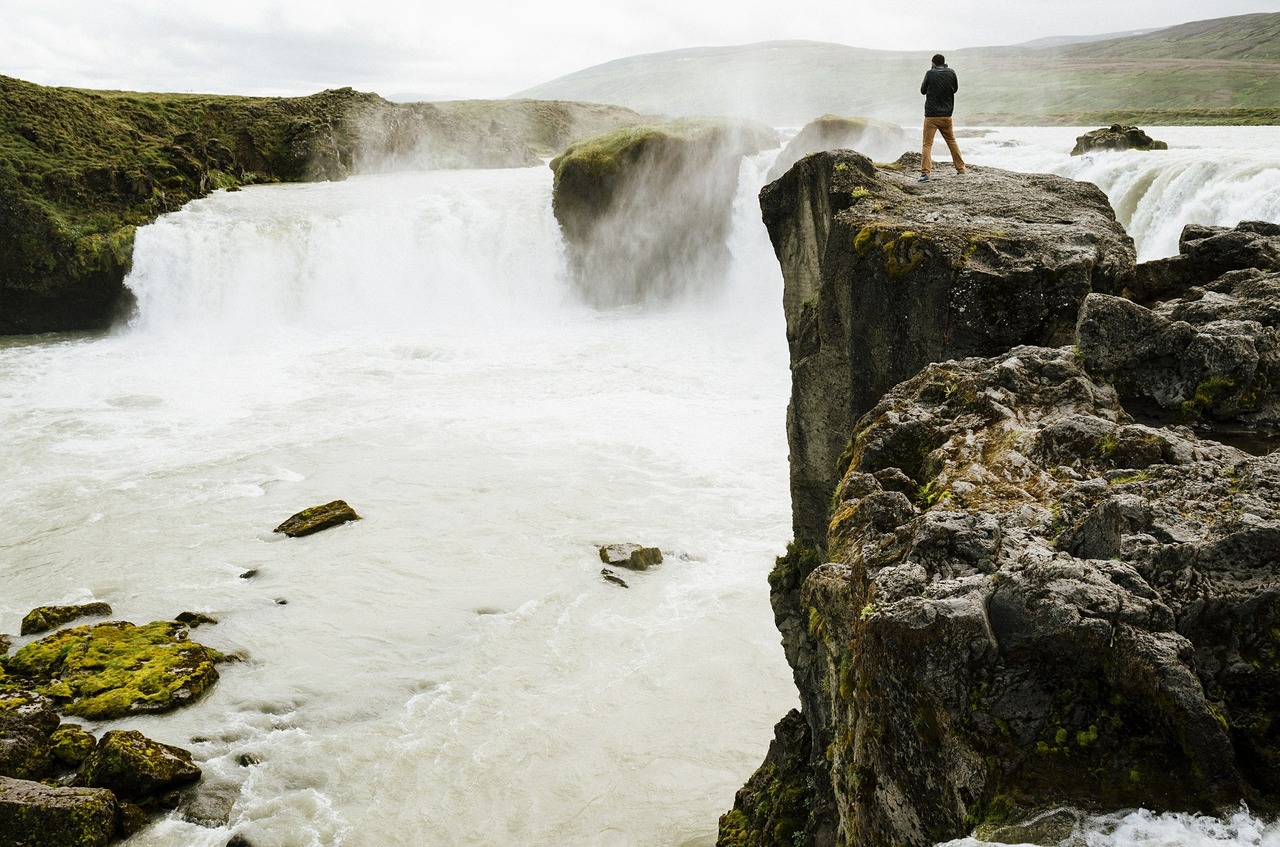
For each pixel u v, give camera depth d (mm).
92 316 40594
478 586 16734
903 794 4078
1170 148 37344
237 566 17859
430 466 22453
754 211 43438
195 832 11367
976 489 5109
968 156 40188
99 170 42312
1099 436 5246
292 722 13242
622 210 42656
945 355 8109
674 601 16109
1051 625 3734
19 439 25031
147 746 12125
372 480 21734
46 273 39125
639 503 20016
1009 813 3576
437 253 43031
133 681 13828
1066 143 48250
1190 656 3625
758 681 13867
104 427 25922
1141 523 4199
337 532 19125
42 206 39844
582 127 86000
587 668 14328
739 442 23438
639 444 23469
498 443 23875
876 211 9305
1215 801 3451
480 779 12078
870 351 8820
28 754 12195
